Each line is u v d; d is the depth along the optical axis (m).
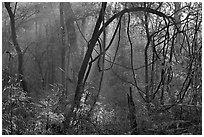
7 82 6.66
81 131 6.03
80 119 6.26
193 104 6.59
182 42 7.38
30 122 6.13
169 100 7.08
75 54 11.40
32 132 5.87
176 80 7.42
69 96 7.21
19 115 6.26
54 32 14.40
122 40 12.16
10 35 11.24
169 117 6.41
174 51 7.45
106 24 6.79
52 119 6.22
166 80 7.61
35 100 8.40
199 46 7.07
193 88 6.75
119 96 9.02
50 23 14.41
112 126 6.17
